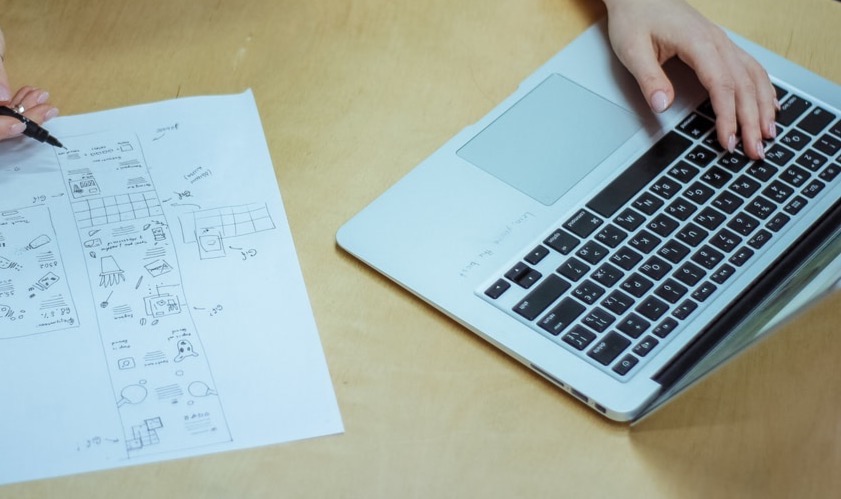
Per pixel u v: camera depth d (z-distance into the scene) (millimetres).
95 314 650
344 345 642
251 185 725
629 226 689
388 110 778
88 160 732
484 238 687
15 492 575
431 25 840
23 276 667
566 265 666
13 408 606
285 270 677
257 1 846
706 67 779
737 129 761
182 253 683
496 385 625
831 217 704
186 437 598
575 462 593
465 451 596
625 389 606
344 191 725
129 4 840
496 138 754
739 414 609
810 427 603
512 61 818
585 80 800
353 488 581
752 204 707
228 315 652
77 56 803
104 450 592
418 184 722
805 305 529
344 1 852
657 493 581
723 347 589
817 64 832
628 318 638
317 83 794
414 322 655
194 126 758
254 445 596
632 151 744
